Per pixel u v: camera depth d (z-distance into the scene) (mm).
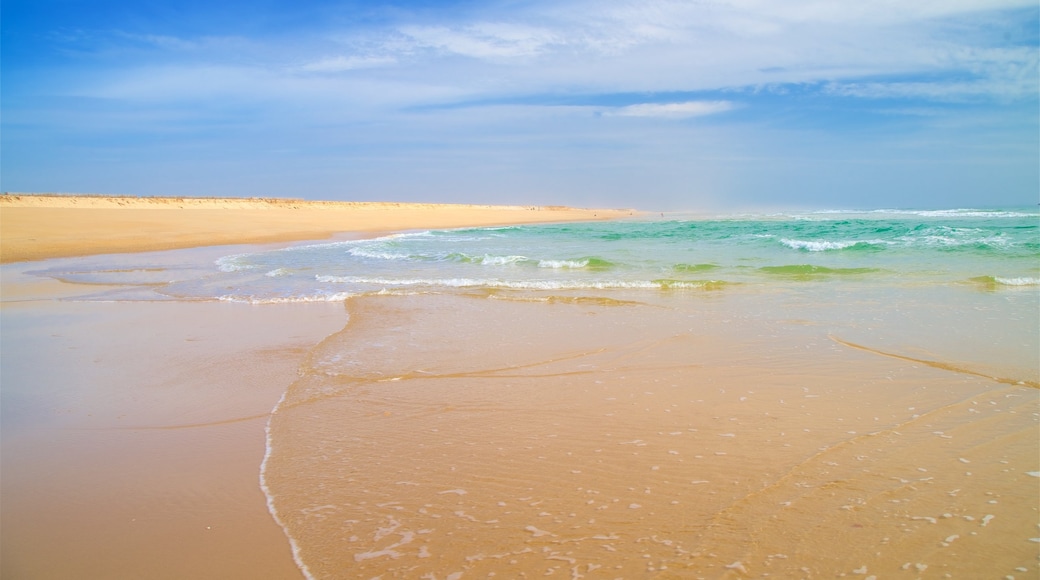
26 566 2732
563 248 18953
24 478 3641
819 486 3215
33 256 19266
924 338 6504
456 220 46312
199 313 9062
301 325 7988
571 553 2656
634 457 3650
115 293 11250
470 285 11102
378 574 2562
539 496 3195
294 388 5234
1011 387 4836
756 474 3377
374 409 4660
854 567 2504
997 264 12672
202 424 4469
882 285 10273
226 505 3242
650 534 2787
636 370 5543
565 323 7664
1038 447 3676
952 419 4176
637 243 20438
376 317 8305
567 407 4594
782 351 6082
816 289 9984
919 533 2746
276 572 2625
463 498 3205
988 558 2551
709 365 5645
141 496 3377
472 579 2498
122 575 2645
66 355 6598
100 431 4375
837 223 27359
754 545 2672
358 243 23047
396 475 3510
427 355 6219
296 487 3408
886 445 3750
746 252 16531
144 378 5676
